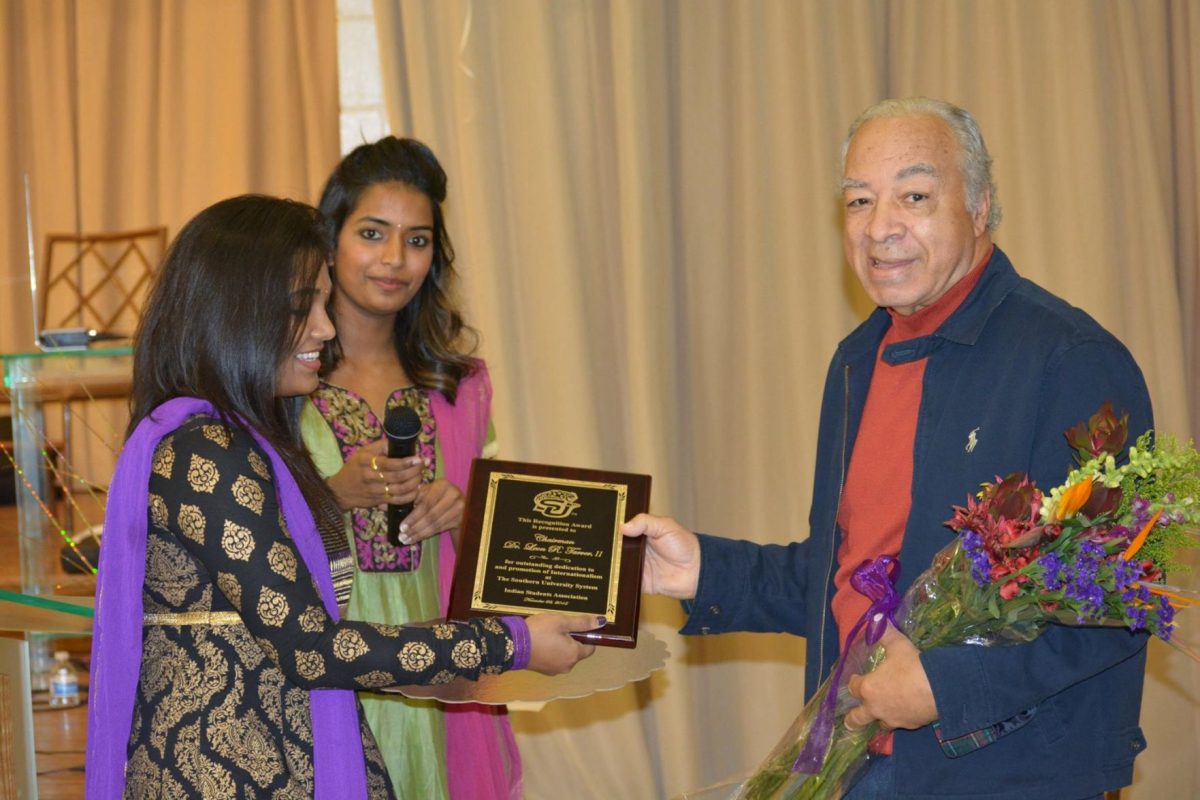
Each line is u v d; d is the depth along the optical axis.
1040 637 1.60
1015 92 3.76
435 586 2.37
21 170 5.66
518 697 1.89
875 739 1.71
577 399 3.99
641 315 3.94
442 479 2.32
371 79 4.44
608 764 3.93
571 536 2.06
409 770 2.28
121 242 5.43
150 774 1.64
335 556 2.15
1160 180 3.75
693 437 4.08
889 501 1.85
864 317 3.89
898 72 3.94
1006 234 3.79
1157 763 3.59
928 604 1.60
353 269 2.34
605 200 4.08
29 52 5.62
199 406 1.67
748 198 3.98
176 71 5.32
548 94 4.00
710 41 4.03
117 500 1.65
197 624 1.66
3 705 2.37
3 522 5.52
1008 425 1.71
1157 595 1.43
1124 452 1.58
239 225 1.72
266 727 1.65
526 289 4.04
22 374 3.45
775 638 4.01
